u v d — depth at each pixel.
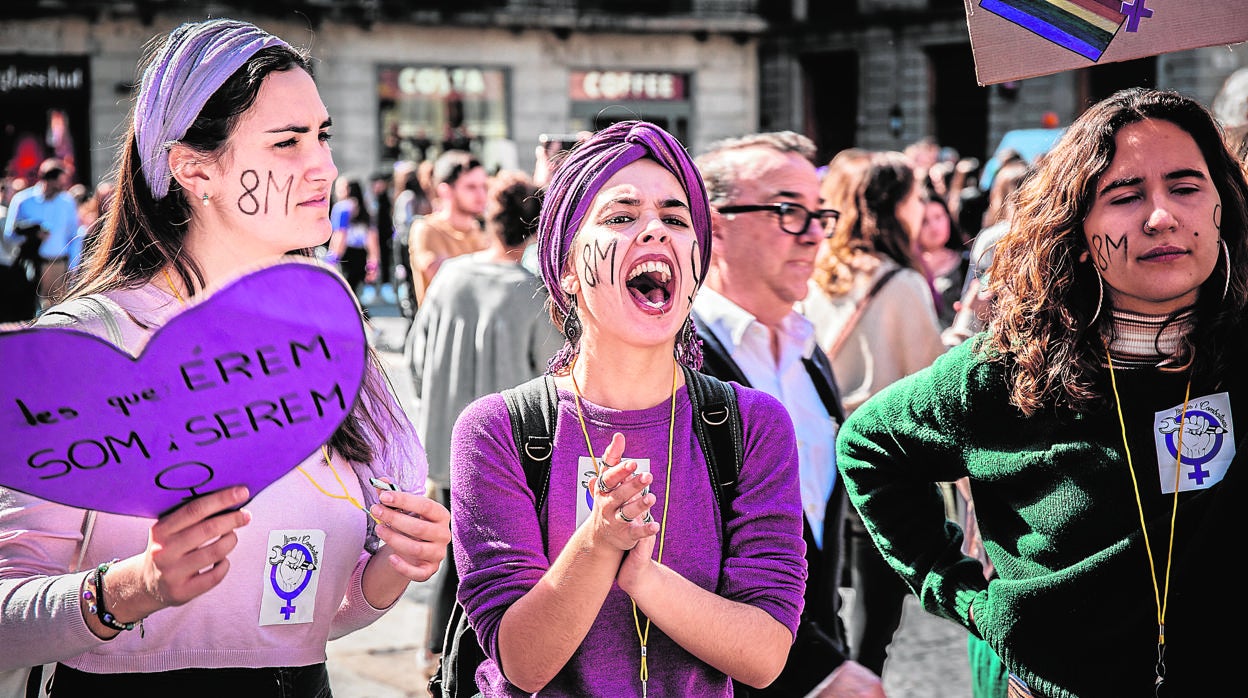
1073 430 2.16
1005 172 7.33
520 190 4.77
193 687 1.91
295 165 1.96
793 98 29.69
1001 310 2.26
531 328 4.62
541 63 27.52
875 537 2.50
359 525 2.07
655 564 1.83
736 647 1.86
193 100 1.91
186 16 24.02
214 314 1.58
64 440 1.57
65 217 14.42
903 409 2.39
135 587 1.67
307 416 1.64
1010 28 2.30
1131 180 2.13
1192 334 2.15
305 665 2.01
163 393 1.58
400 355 12.37
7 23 22.98
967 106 27.19
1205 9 2.27
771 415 2.05
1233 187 2.18
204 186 1.94
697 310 3.08
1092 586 2.11
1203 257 2.10
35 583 1.73
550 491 1.96
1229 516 2.05
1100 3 2.28
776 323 3.11
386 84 26.27
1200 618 2.05
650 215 1.97
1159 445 2.11
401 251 9.17
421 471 2.22
